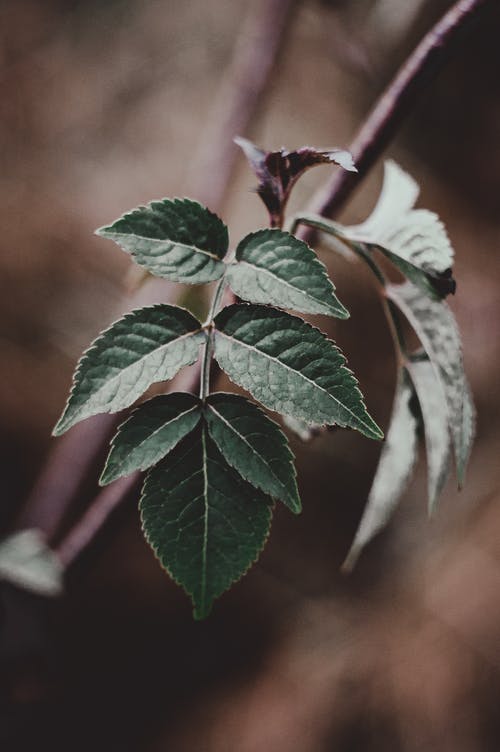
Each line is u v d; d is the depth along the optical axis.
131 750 0.91
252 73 0.73
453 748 0.95
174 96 1.09
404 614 1.07
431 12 0.97
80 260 1.01
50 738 0.84
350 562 0.36
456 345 0.35
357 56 0.89
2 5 1.04
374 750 0.96
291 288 0.30
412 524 1.16
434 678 1.00
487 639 1.01
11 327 0.95
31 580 0.45
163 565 0.30
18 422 0.91
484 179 1.25
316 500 1.11
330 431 0.36
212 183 0.73
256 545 0.30
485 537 1.10
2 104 1.01
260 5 0.74
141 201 1.04
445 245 0.33
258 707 0.99
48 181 1.02
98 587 0.94
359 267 1.11
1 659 0.49
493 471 1.16
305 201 1.02
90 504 0.78
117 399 0.30
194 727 0.96
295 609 1.07
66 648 0.89
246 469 0.30
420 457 1.16
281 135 1.09
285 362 0.30
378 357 1.14
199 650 1.00
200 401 0.30
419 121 1.22
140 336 0.30
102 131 1.06
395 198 0.35
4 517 0.86
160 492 0.30
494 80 1.21
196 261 0.31
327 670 1.02
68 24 1.08
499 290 1.22
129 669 0.95
